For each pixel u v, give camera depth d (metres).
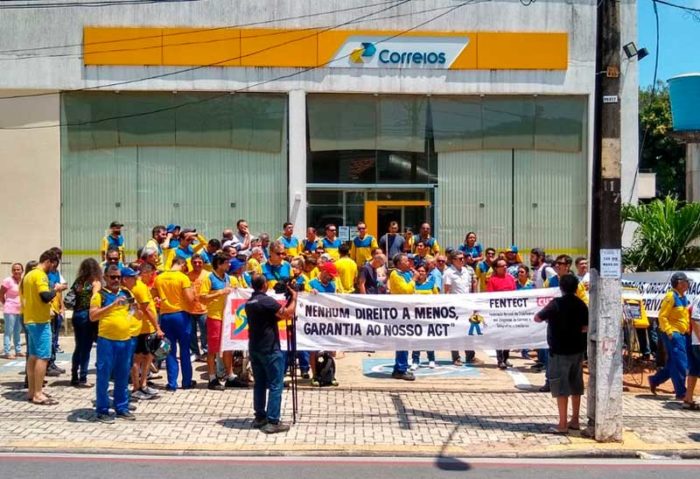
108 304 9.90
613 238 9.15
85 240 19.53
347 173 19.92
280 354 9.52
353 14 19.64
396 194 20.02
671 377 11.32
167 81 19.47
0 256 19.36
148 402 10.96
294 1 19.58
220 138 19.69
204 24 19.47
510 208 20.09
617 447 8.88
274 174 19.80
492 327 11.91
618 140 9.18
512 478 7.84
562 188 20.16
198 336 14.55
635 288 13.48
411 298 11.86
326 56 19.62
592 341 9.30
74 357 11.95
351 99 19.86
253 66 19.58
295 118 19.66
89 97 19.52
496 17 19.83
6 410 10.44
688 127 18.97
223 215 19.73
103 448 8.74
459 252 14.05
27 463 8.24
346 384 12.17
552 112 20.12
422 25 19.70
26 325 10.74
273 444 8.96
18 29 19.31
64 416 10.16
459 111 20.02
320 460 8.49
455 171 20.06
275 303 9.48
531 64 19.88
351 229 19.94
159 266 14.27
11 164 19.39
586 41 20.02
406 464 8.34
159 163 19.66
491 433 9.52
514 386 12.16
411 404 10.98
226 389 11.82
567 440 9.17
